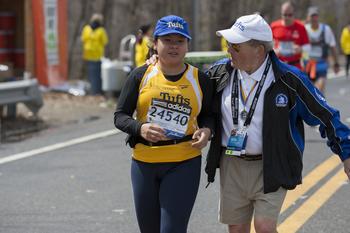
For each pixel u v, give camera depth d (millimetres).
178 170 11188
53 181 20094
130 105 11297
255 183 11117
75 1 49750
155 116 11133
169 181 11195
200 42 61656
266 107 10844
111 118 32781
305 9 72438
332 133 10984
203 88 11164
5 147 25484
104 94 40500
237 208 11383
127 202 17766
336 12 76125
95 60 40469
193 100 11102
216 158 11445
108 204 17578
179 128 11117
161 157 11164
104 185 19578
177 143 11148
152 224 11703
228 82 11203
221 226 15656
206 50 62062
